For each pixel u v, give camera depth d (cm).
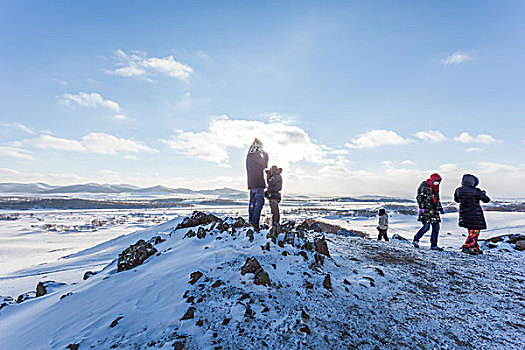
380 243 757
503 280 467
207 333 254
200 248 488
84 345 247
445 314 339
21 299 520
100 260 1538
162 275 382
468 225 681
